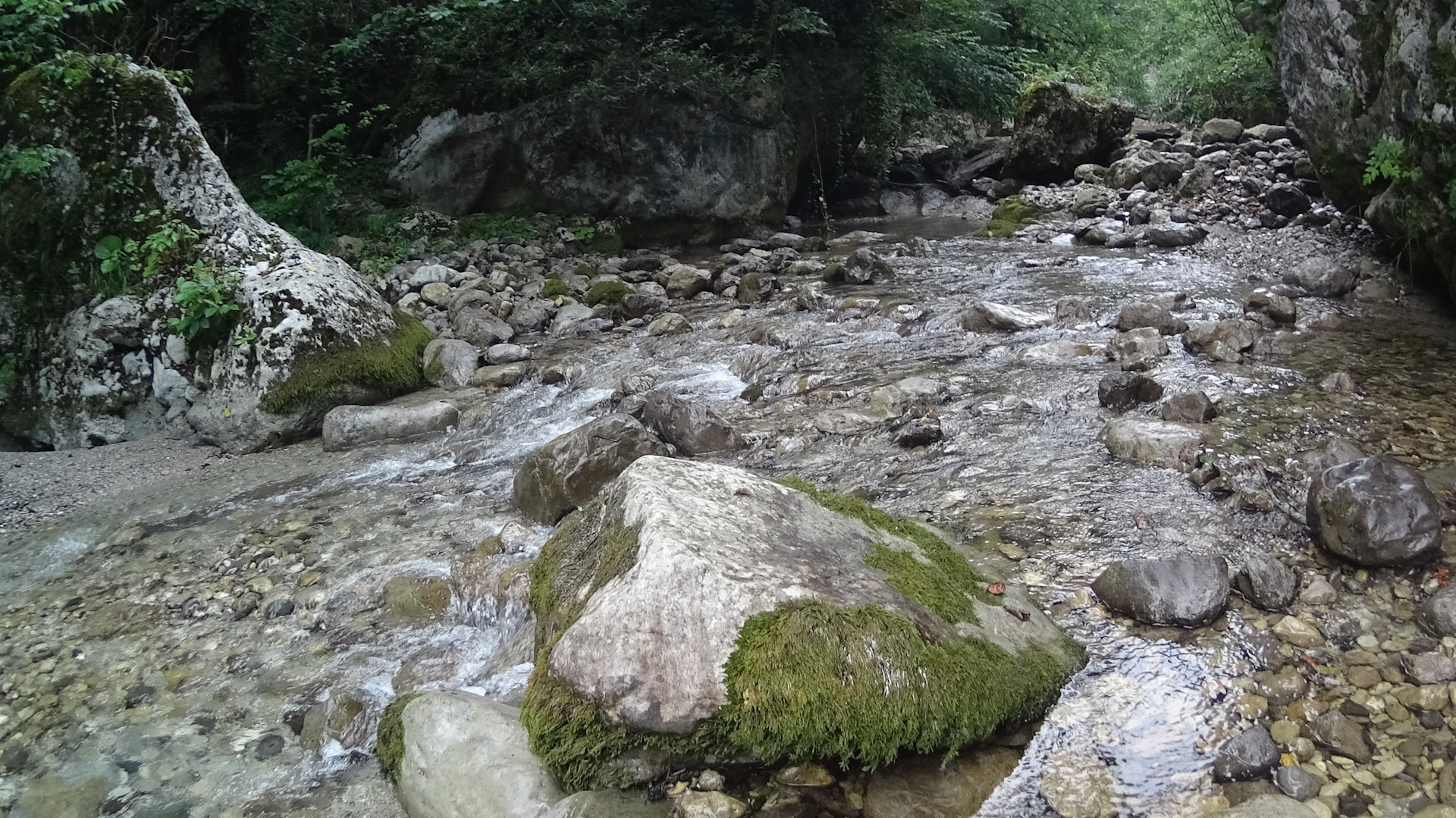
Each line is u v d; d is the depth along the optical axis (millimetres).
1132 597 3152
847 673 2490
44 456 6160
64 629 3916
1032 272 9039
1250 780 2418
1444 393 4918
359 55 12789
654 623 2564
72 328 6520
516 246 11273
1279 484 3988
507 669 3182
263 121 12500
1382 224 7527
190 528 4859
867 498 4305
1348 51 7414
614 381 6652
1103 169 14258
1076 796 2422
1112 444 4523
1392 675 2725
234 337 6293
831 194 15695
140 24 11438
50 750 3121
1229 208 10922
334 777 2885
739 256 11109
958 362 6172
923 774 2506
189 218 6844
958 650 2646
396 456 5711
